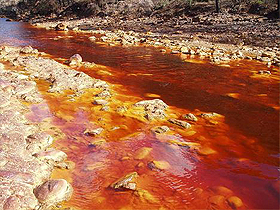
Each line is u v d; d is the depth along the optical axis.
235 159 4.17
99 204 3.18
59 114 5.90
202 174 3.79
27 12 51.12
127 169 3.91
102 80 8.75
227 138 4.85
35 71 9.60
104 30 24.81
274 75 8.94
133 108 6.26
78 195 3.35
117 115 5.89
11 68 10.07
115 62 11.51
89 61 11.78
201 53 12.45
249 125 5.37
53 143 4.62
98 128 5.20
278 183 3.53
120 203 3.20
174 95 7.25
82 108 6.28
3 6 62.91
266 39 15.02
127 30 23.36
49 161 4.00
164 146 4.57
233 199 3.23
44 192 3.22
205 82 8.35
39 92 7.38
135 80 8.75
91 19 34.50
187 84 8.19
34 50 13.94
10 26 32.72
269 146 4.56
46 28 29.67
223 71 9.59
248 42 14.73
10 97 6.66
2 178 3.34
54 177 3.70
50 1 46.34
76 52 14.12
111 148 4.52
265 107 6.29
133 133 5.06
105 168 3.95
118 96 7.20
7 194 3.10
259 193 3.35
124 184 3.49
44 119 5.61
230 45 14.27
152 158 4.19
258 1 24.70
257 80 8.43
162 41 16.52
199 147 4.54
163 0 35.03
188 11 28.42
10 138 4.38
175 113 6.03
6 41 18.78
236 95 7.14
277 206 3.11
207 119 5.66
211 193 3.37
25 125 5.10
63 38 20.34
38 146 4.35
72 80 8.38
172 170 3.88
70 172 3.84
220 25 21.05
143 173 3.81
